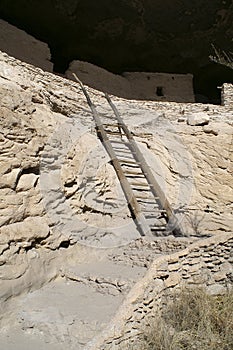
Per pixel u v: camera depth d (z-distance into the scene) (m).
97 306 2.96
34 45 7.64
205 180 5.94
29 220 3.43
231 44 9.23
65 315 2.77
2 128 3.47
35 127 3.98
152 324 2.67
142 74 10.10
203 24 8.75
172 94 10.08
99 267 3.79
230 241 3.49
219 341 2.63
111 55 9.88
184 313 2.87
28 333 2.62
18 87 3.98
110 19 8.56
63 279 3.53
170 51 9.76
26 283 3.08
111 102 6.70
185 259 3.22
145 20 8.63
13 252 3.10
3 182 3.27
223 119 6.77
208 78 10.97
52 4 7.91
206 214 5.53
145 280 2.87
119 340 2.41
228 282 3.35
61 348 2.46
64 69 10.20
